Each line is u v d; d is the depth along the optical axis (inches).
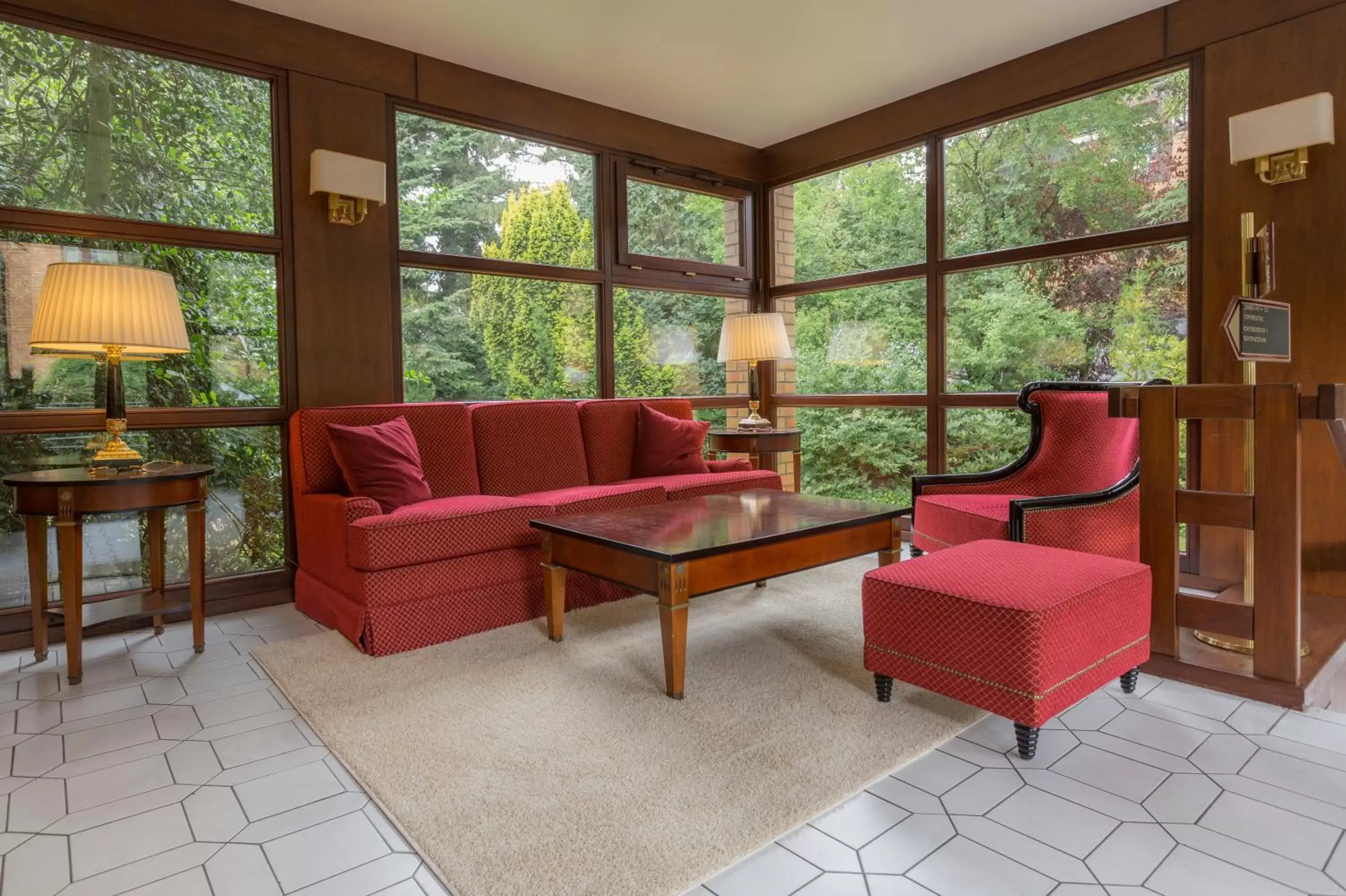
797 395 205.6
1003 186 163.5
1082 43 145.2
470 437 143.2
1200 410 90.0
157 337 103.5
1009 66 156.0
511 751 75.5
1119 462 123.0
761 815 63.5
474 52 148.5
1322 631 104.4
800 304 206.4
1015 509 104.0
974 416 169.9
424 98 149.4
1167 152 140.9
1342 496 121.0
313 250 137.6
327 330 139.5
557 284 174.2
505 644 108.2
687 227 196.9
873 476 191.8
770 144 205.2
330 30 138.2
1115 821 62.8
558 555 106.5
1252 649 95.1
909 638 81.3
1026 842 59.9
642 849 59.0
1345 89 117.2
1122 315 147.6
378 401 145.4
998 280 165.2
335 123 139.2
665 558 86.5
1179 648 93.1
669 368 195.8
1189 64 133.3
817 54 151.2
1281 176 120.9
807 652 103.0
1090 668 78.3
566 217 174.7
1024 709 72.1
